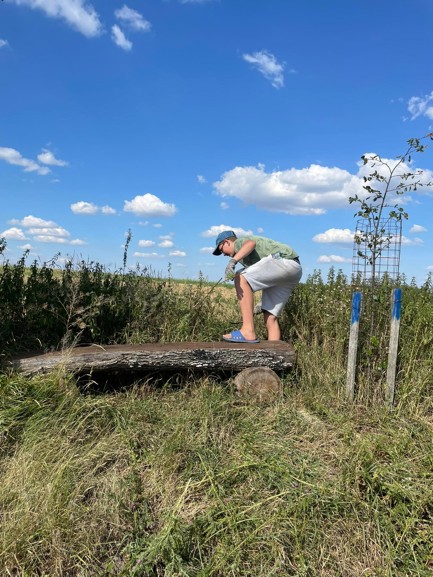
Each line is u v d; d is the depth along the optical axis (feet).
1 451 10.85
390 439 12.60
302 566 8.52
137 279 20.40
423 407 14.83
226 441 12.25
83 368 13.96
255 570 8.51
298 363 16.57
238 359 15.38
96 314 17.16
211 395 14.62
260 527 9.11
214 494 10.04
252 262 17.58
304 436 12.79
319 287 21.54
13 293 17.21
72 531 8.96
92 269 20.25
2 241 17.60
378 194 15.07
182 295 20.65
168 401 14.61
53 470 10.19
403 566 8.75
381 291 15.64
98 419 12.52
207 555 8.72
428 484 10.61
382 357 15.49
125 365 14.44
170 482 10.58
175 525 8.95
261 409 14.56
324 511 9.77
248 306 16.74
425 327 17.38
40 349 16.05
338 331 17.40
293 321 20.07
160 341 18.57
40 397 12.35
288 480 10.58
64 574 8.39
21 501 9.41
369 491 10.23
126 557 8.64
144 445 11.95
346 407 14.71
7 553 8.34
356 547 9.11
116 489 10.14
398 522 9.52
